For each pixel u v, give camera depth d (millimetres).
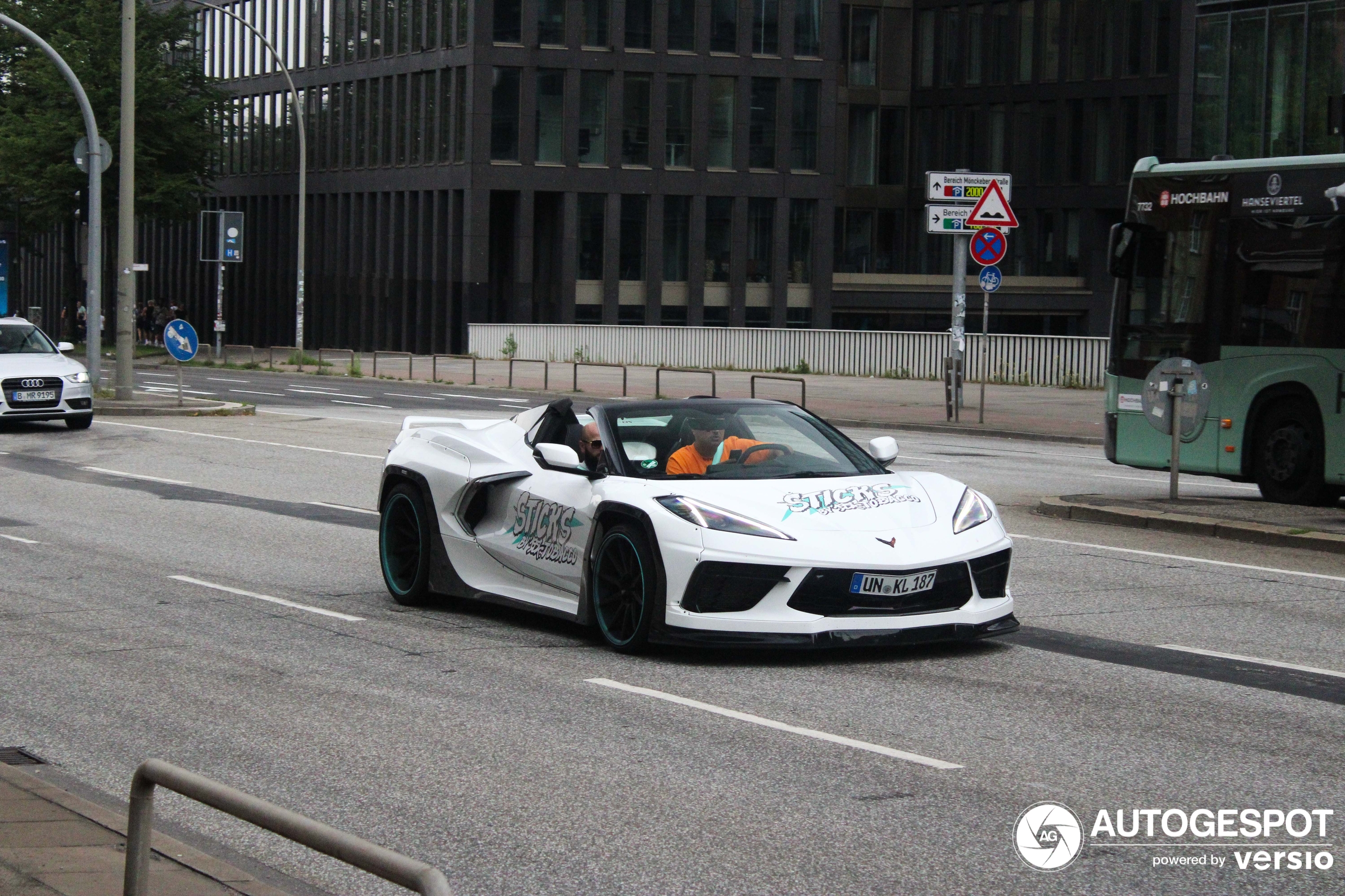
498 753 7047
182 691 8375
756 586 8594
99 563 13008
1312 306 16062
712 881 5344
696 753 7012
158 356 62844
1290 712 7766
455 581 10578
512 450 10508
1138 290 17688
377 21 68688
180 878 5207
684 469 9516
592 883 5348
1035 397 36188
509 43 62406
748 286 66188
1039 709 7816
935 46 73438
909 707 7848
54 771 6898
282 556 13414
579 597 9539
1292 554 13305
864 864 5504
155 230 88875
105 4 61875
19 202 63812
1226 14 33906
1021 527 15086
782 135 65938
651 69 64125
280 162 76312
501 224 64375
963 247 29594
